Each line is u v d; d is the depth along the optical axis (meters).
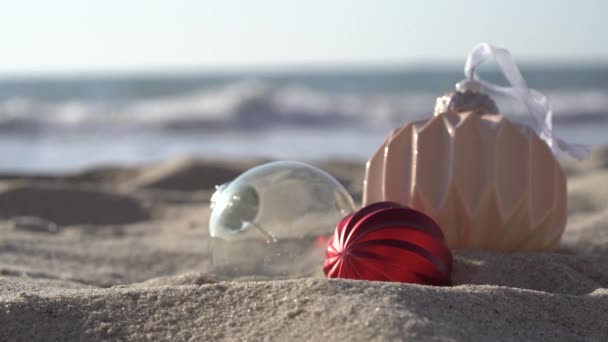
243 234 0.53
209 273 0.57
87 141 2.32
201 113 2.81
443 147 0.57
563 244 0.67
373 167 0.58
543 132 0.62
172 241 0.78
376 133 2.47
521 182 0.56
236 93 3.17
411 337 0.41
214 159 1.26
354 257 0.51
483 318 0.45
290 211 0.53
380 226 0.51
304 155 1.89
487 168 0.56
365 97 3.35
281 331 0.43
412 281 0.51
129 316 0.45
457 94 0.59
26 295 0.47
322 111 2.87
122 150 2.05
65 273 0.65
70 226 0.90
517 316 0.46
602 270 0.57
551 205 0.57
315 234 0.53
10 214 0.92
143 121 2.73
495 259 0.56
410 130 0.58
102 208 0.96
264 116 2.83
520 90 0.61
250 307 0.45
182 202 1.01
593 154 1.33
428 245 0.51
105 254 0.72
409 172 0.57
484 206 0.56
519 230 0.57
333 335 0.42
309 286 0.46
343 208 0.54
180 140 2.35
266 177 0.54
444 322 0.43
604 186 1.00
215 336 0.44
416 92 4.52
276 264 0.53
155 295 0.47
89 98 4.07
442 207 0.56
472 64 0.61
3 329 0.45
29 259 0.68
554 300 0.48
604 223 0.76
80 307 0.46
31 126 2.63
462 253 0.56
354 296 0.44
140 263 0.70
